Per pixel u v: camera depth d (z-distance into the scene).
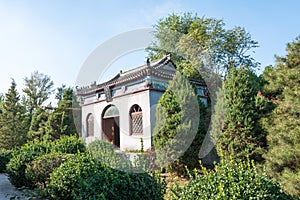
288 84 3.96
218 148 5.54
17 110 14.66
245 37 13.62
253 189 2.07
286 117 3.99
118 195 2.61
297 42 3.97
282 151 3.69
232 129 5.25
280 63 4.20
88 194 2.67
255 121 5.11
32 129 15.31
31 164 5.02
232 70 5.82
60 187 3.70
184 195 2.29
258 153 4.75
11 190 5.50
